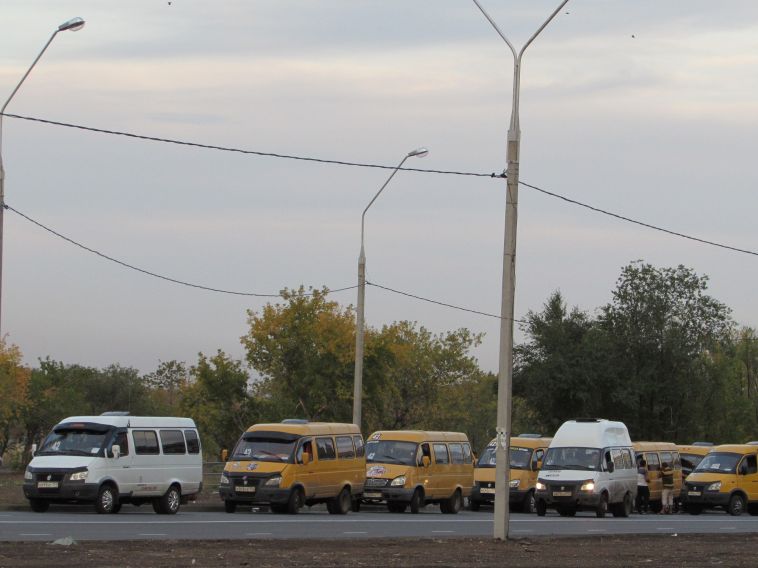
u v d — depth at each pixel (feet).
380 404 292.20
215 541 103.65
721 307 400.88
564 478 189.16
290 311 285.02
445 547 109.19
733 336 473.26
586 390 366.22
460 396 373.20
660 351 392.68
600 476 188.96
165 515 144.66
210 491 200.44
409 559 95.40
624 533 141.59
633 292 400.67
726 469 223.51
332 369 283.79
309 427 163.43
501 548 110.42
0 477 259.19
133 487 141.18
